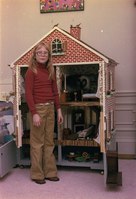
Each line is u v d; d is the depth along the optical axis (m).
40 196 2.00
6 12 3.15
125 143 2.99
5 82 3.18
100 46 2.99
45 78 2.30
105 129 2.26
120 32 2.95
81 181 2.29
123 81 2.97
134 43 2.93
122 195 1.99
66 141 2.49
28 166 2.70
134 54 2.94
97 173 2.49
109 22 2.97
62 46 2.37
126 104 2.98
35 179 2.28
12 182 2.29
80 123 2.72
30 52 2.42
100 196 1.98
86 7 3.00
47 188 2.15
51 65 2.33
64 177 2.39
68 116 2.71
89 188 2.14
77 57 2.35
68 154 2.69
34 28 3.11
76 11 3.02
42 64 2.32
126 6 2.93
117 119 3.00
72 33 2.63
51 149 2.36
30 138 2.36
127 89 2.97
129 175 2.38
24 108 2.69
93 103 2.42
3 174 2.35
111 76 2.58
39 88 2.28
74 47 2.36
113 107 2.73
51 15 3.07
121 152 3.00
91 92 2.72
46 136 2.35
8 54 3.17
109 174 2.19
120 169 2.54
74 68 2.80
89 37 3.01
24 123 2.70
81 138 2.50
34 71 2.26
